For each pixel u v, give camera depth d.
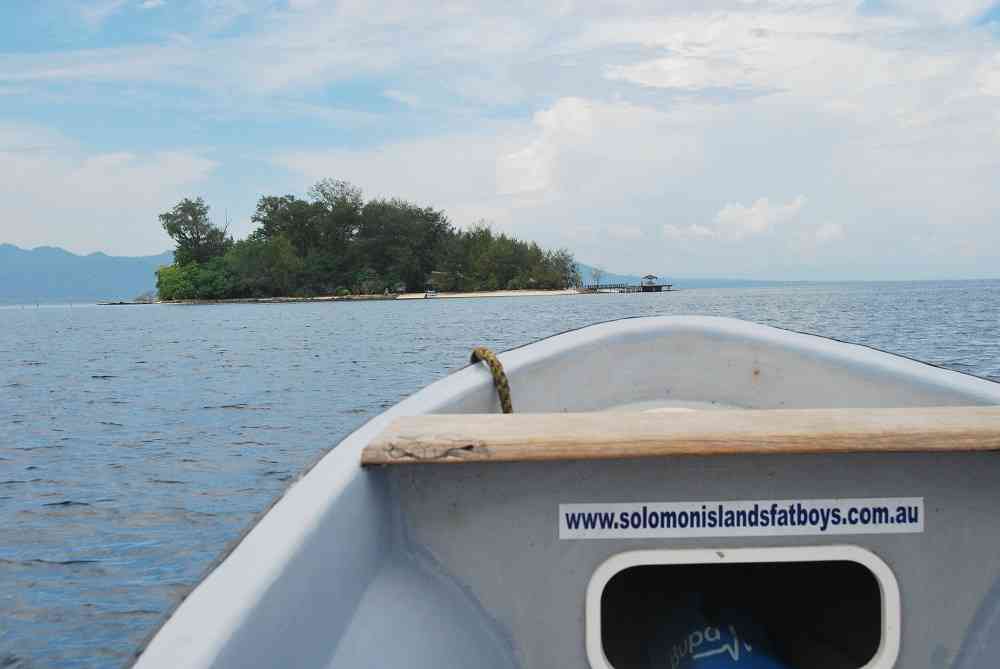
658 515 1.45
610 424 1.38
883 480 1.43
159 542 6.35
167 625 0.93
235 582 1.02
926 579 1.45
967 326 27.47
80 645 4.63
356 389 15.14
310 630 1.13
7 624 4.89
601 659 1.48
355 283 102.44
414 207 106.81
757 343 3.00
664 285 141.88
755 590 1.83
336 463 1.42
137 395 15.03
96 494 7.76
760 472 1.43
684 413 1.46
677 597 1.83
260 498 7.57
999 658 1.40
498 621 1.47
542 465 1.45
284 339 29.98
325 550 1.22
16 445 10.27
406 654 1.28
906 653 1.45
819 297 84.75
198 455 9.47
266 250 103.25
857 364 2.72
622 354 3.05
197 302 107.56
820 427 1.31
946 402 2.34
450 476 1.46
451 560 1.48
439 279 103.56
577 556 1.46
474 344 25.05
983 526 1.44
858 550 1.44
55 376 18.91
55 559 5.96
